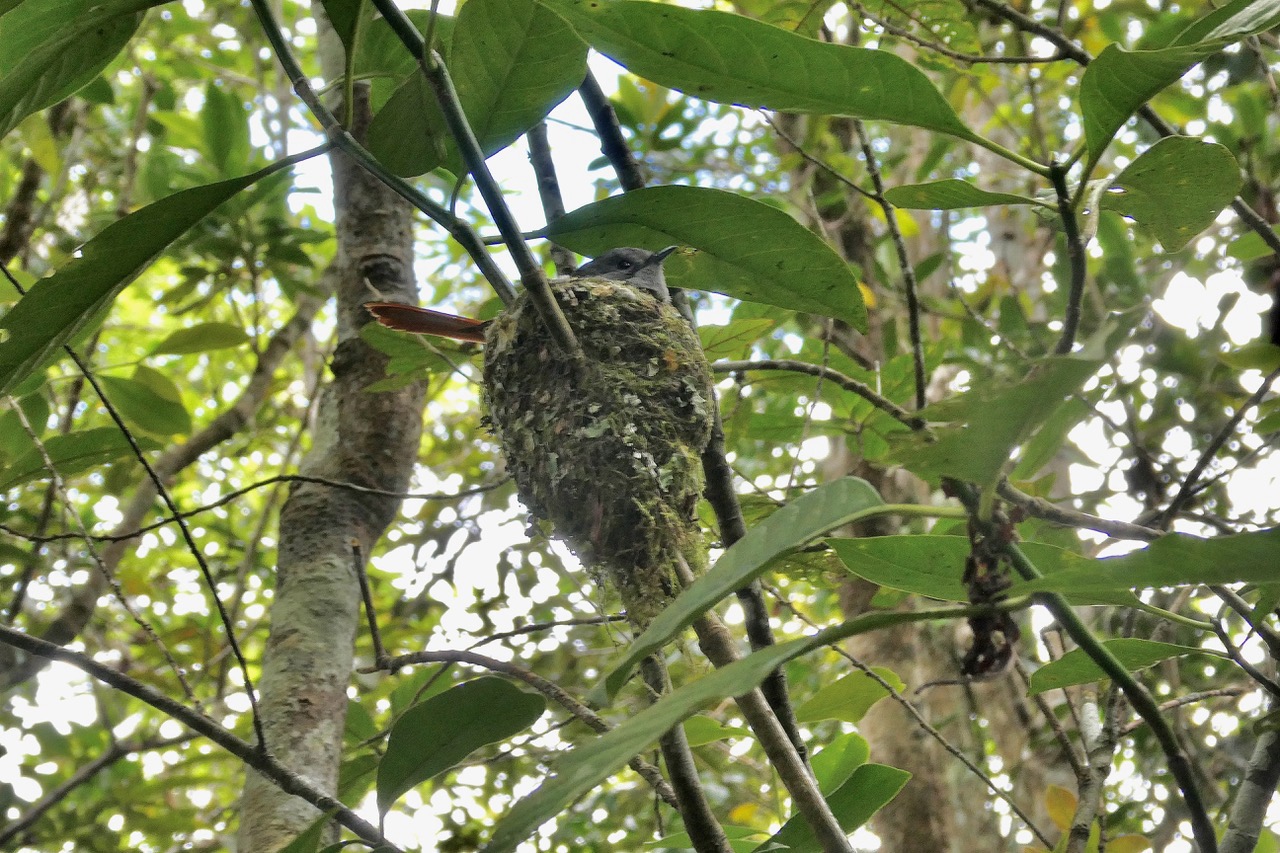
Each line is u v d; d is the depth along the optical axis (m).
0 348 2.12
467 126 1.93
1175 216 2.15
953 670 5.83
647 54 1.83
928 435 1.44
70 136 6.38
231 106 5.39
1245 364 3.46
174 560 7.48
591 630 5.34
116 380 4.37
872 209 6.18
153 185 5.62
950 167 7.94
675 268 2.42
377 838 2.09
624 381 2.89
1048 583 1.43
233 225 5.40
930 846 5.19
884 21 3.75
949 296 7.26
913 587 2.18
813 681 6.82
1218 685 4.93
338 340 4.23
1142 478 4.09
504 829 1.31
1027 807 5.55
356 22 1.92
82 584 4.73
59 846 5.54
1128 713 3.66
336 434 3.95
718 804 5.09
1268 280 4.19
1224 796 4.46
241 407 5.70
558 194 3.14
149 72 6.71
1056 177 1.86
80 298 2.09
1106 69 1.69
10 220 5.14
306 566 3.56
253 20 7.94
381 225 4.41
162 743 4.63
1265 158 4.77
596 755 1.35
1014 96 7.30
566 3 1.75
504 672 2.84
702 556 2.78
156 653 5.92
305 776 3.02
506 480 3.36
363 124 4.51
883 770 2.54
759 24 1.75
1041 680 2.50
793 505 1.53
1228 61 4.89
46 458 2.99
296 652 3.33
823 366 3.34
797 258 2.32
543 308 2.23
